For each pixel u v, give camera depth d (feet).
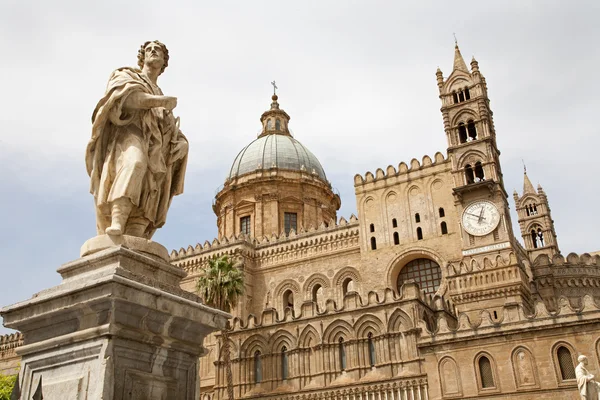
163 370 19.99
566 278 213.66
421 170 212.43
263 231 262.88
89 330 18.60
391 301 157.07
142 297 19.35
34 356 19.93
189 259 240.32
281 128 314.35
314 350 162.71
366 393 149.59
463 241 183.21
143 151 22.57
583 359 87.76
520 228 299.58
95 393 17.54
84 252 21.35
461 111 198.80
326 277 218.79
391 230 209.15
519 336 127.13
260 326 171.94
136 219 22.81
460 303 169.68
